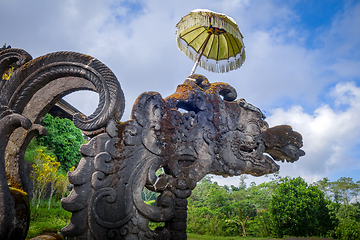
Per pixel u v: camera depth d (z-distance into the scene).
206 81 5.46
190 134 4.80
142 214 3.93
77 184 3.64
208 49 6.52
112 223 3.67
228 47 6.50
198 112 5.09
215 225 10.97
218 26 5.30
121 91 4.21
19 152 4.16
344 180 18.39
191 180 4.52
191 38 6.56
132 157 4.09
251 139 5.49
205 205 17.30
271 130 5.75
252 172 5.43
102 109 3.98
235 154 5.17
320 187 18.45
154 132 4.38
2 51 4.28
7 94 3.94
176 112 4.73
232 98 5.65
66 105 10.17
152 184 4.12
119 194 3.84
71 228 3.48
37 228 5.02
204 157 4.82
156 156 4.29
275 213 9.66
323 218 9.27
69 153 10.26
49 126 9.83
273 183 17.28
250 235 10.08
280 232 9.13
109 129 3.99
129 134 4.13
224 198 16.72
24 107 4.09
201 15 5.28
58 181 7.88
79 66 4.09
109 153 3.92
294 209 9.25
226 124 5.29
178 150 4.57
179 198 4.34
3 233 2.86
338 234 8.81
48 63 4.10
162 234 4.02
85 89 4.27
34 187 6.90
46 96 4.39
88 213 3.59
